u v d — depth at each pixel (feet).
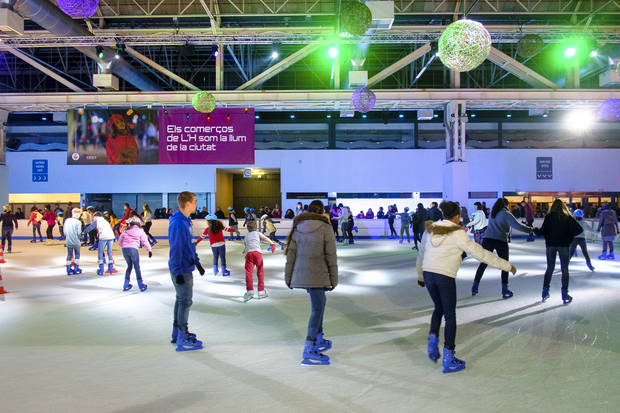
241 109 56.29
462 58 23.12
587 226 58.95
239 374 12.39
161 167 79.00
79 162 56.59
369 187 79.10
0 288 24.32
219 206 82.43
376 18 39.68
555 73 68.80
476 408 10.14
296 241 13.43
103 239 32.30
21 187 78.79
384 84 80.48
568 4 49.29
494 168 78.84
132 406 10.37
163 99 56.90
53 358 13.91
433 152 79.15
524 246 52.75
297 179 79.36
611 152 79.30
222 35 48.75
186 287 14.58
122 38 48.16
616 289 24.59
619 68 37.06
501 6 49.88
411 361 13.35
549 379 11.85
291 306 21.22
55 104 57.16
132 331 17.01
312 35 49.26
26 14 39.60
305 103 57.36
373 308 20.65
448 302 12.53
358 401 10.55
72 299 23.24
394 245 55.83
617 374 12.19
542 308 20.13
